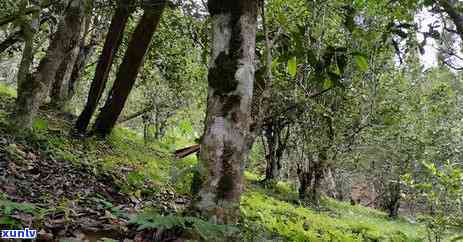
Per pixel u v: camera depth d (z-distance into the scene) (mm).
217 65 4426
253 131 4660
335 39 11820
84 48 15344
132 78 11977
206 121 4414
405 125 18797
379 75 14461
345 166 24984
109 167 8258
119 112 12219
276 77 12094
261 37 5488
